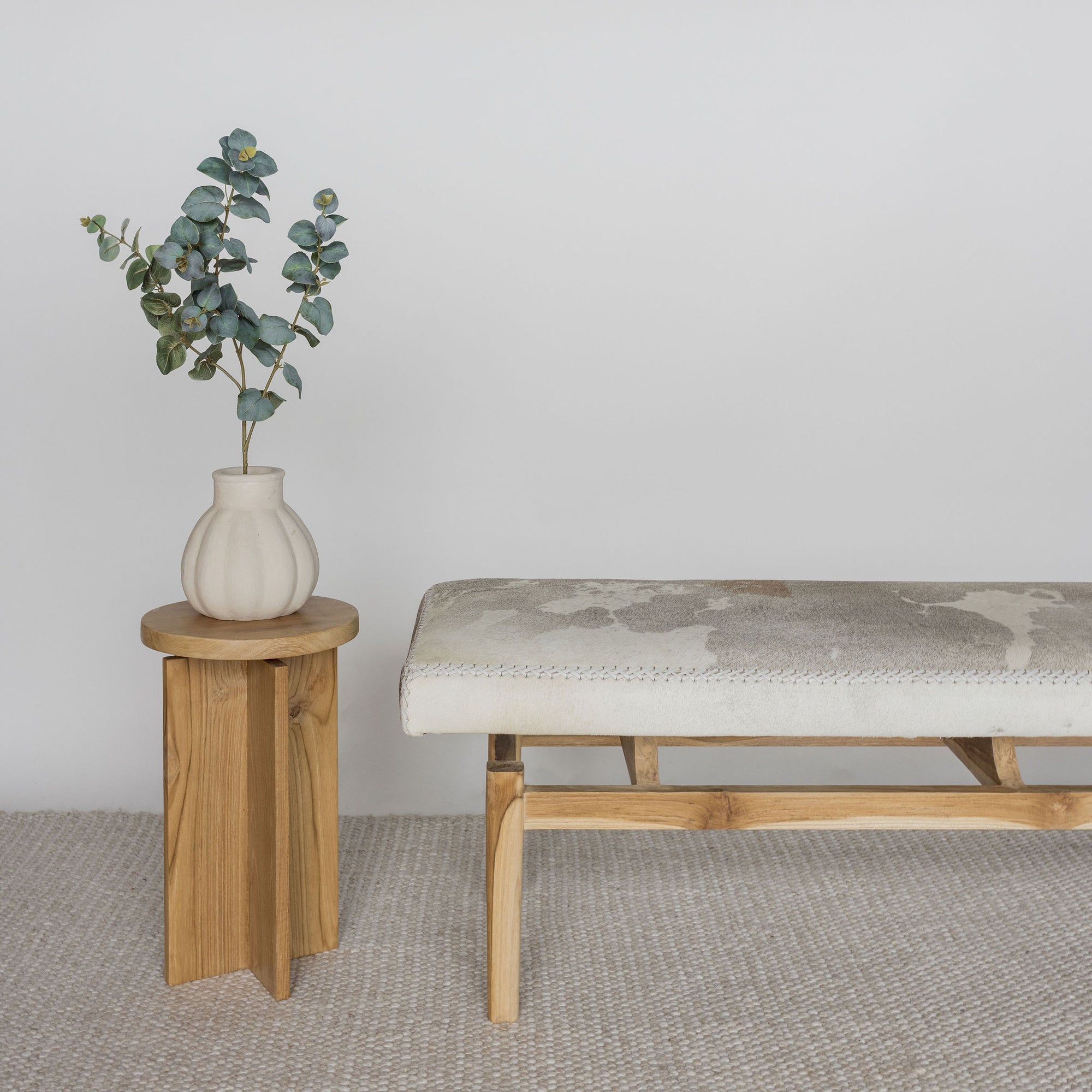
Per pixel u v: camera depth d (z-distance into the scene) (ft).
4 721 7.02
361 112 6.68
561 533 7.13
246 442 4.82
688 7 6.69
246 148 4.54
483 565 7.14
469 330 6.91
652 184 6.81
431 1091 4.17
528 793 4.58
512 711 4.53
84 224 4.56
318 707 5.09
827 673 4.52
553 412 7.01
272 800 4.67
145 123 6.59
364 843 6.62
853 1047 4.48
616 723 4.54
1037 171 6.83
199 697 4.80
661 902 5.81
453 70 6.68
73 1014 4.71
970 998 4.86
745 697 4.50
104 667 7.02
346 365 6.89
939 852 6.45
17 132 6.52
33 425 6.76
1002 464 7.13
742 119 6.77
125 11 6.51
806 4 6.70
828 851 6.47
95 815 6.98
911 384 7.04
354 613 4.93
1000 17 6.70
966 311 6.97
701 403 7.03
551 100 6.72
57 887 5.95
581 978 5.02
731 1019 4.69
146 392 6.80
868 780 7.46
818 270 6.91
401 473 7.03
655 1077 4.26
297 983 4.97
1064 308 6.98
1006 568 7.23
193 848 4.89
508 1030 4.60
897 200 6.84
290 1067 4.33
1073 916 5.65
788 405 7.04
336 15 6.61
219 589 4.67
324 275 4.82
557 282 6.88
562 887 5.97
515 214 6.81
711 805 4.60
